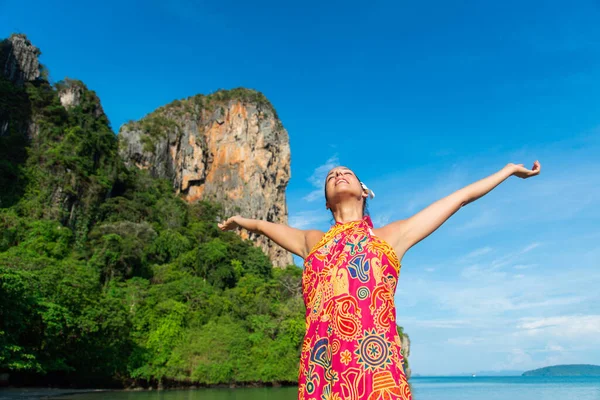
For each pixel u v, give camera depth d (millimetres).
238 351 45594
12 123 83312
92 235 73250
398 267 2111
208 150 151875
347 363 1862
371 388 1804
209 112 159500
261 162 151875
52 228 61719
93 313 34375
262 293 67562
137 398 27328
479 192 2363
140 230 79375
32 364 28625
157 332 43531
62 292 33375
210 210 120938
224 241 98438
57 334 31125
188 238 90312
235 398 29156
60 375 36188
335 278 2035
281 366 46156
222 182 147375
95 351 35531
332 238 2195
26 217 66250
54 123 87938
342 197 2396
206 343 44438
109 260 59281
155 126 138375
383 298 1976
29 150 78812
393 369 1854
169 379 42719
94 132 93250
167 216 98625
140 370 39781
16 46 98188
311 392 1916
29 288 30531
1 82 87438
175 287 54719
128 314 40781
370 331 1902
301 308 57094
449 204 2299
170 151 138625
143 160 127125
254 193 146750
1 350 25906
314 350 1966
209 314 52000
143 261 66875
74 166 78875
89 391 33812
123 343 39531
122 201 88625
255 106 160125
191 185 142875
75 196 76625
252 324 51719
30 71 98875
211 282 75375
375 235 2242
